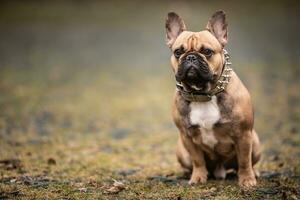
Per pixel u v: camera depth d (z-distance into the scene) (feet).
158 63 69.67
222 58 22.35
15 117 40.50
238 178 23.81
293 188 22.41
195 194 21.88
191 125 22.58
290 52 75.66
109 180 24.44
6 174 25.17
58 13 121.60
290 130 36.11
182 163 25.14
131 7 130.52
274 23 108.88
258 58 70.74
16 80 57.41
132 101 47.83
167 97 49.60
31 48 82.12
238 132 22.38
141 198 21.31
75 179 24.56
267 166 27.22
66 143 33.01
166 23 24.40
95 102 47.19
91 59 73.15
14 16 116.57
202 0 137.39
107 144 33.14
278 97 48.14
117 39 92.22
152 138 34.99
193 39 22.06
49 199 21.13
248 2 134.92
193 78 21.34
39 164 27.37
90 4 132.57
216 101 22.08
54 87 53.98
